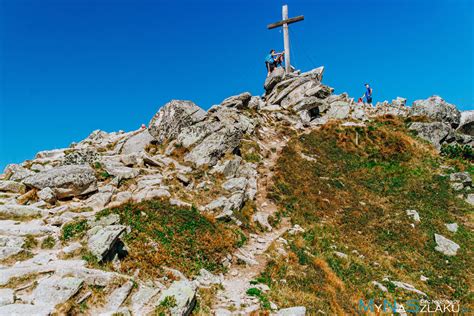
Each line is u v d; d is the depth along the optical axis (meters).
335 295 16.12
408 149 35.31
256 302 13.84
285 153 32.50
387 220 25.17
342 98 46.66
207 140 27.77
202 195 23.08
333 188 28.98
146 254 15.30
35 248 14.29
